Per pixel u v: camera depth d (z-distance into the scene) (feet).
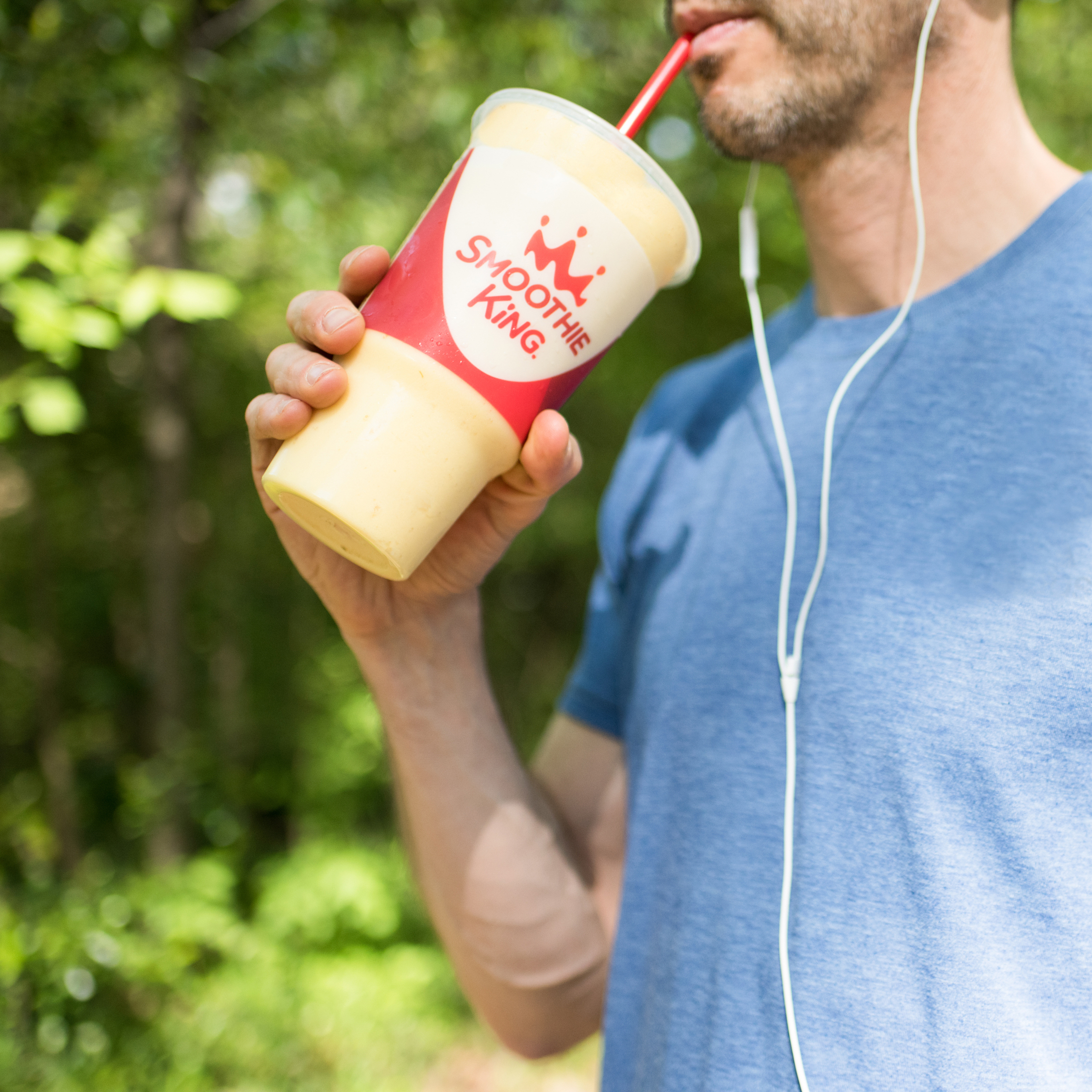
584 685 4.24
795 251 14.06
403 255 2.67
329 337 2.56
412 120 12.05
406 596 3.50
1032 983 2.44
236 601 18.26
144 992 11.36
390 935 14.57
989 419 2.91
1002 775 2.55
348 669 17.63
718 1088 2.81
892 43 3.04
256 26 10.34
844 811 2.77
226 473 17.52
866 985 2.62
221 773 15.31
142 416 14.69
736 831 3.01
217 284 6.62
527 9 11.16
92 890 11.85
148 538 13.74
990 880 2.53
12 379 6.59
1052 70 12.62
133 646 19.16
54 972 10.30
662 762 3.35
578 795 4.17
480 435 2.58
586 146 2.55
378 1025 12.53
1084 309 2.87
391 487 2.52
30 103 9.05
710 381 4.11
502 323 2.53
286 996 12.48
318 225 12.46
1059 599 2.59
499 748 3.79
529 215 2.52
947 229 3.25
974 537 2.79
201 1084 10.80
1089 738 2.49
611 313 2.64
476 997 3.92
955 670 2.67
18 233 6.80
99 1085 10.10
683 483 3.85
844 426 3.22
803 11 3.00
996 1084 2.41
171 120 10.84
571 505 18.98
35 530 14.28
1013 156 3.21
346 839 16.35
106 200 10.77
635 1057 3.29
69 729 17.58
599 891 4.07
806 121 3.17
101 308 7.18
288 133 11.60
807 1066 2.64
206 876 12.65
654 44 12.08
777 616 3.12
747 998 2.83
